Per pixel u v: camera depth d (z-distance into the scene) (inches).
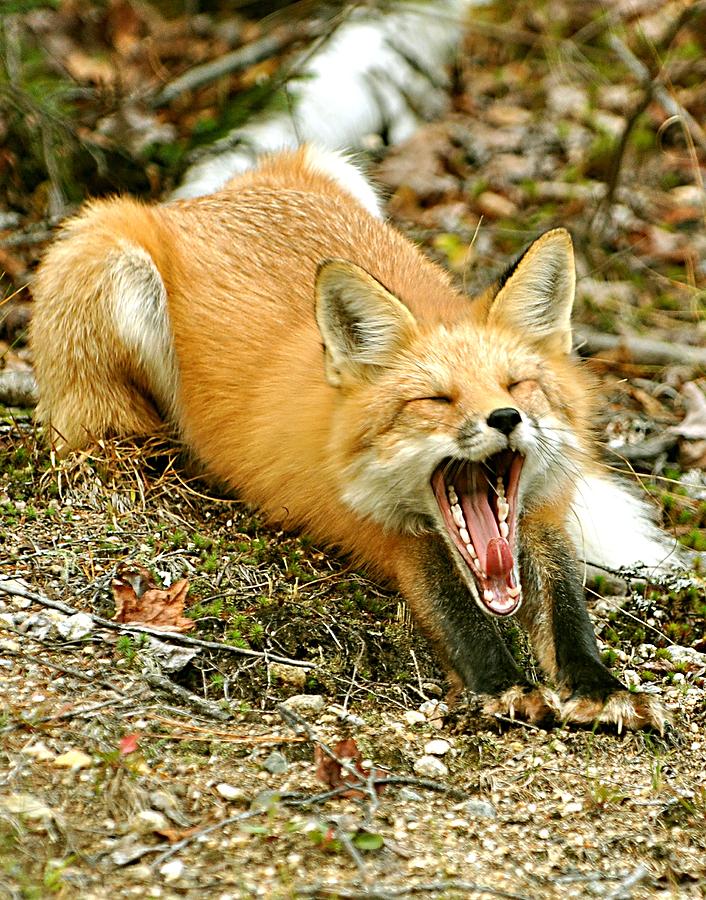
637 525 429.7
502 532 357.7
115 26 773.3
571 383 378.6
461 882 264.1
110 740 297.1
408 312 366.0
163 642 339.3
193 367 439.2
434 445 343.0
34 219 619.2
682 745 324.8
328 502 389.7
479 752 316.8
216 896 251.0
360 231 458.0
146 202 637.9
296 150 560.7
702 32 812.6
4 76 642.2
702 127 746.2
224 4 848.3
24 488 414.9
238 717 319.9
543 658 352.2
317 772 298.7
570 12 852.6
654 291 603.8
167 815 276.1
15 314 559.2
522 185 695.1
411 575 366.6
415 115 773.3
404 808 291.7
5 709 300.8
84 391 449.1
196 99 735.7
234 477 428.8
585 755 317.1
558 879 272.5
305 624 359.3
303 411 391.2
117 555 380.8
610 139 713.0
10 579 358.3
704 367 545.0
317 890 254.5
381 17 804.0
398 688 342.6
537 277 373.7
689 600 403.2
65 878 250.2
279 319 424.8
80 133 662.5
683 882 275.9
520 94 799.1
